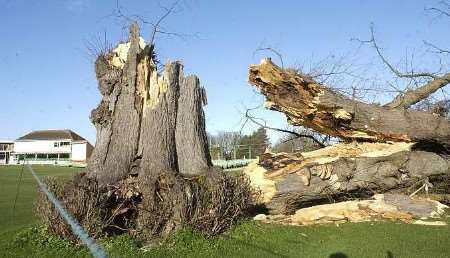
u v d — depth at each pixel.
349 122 10.75
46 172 32.88
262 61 10.05
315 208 10.13
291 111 10.76
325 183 10.28
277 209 10.36
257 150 25.47
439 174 10.69
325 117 10.73
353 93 11.41
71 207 7.63
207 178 8.57
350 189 10.46
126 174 9.09
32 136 85.19
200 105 10.28
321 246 8.04
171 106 9.81
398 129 10.69
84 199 7.77
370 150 10.87
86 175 8.94
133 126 9.45
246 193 8.84
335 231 9.13
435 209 10.05
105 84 9.66
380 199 10.20
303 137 13.58
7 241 7.85
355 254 7.49
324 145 13.12
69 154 81.44
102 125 9.45
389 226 9.46
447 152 11.20
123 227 8.28
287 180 10.22
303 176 10.18
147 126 9.43
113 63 9.99
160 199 8.25
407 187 10.88
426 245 8.02
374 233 8.91
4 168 41.31
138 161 9.27
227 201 8.32
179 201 8.03
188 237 7.71
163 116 9.58
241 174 9.62
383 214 10.05
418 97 11.83
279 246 7.91
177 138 9.80
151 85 9.76
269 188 10.24
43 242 7.64
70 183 8.29
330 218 9.88
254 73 10.30
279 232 8.69
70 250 7.34
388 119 10.60
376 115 10.60
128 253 7.21
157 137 9.33
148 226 8.02
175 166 9.54
